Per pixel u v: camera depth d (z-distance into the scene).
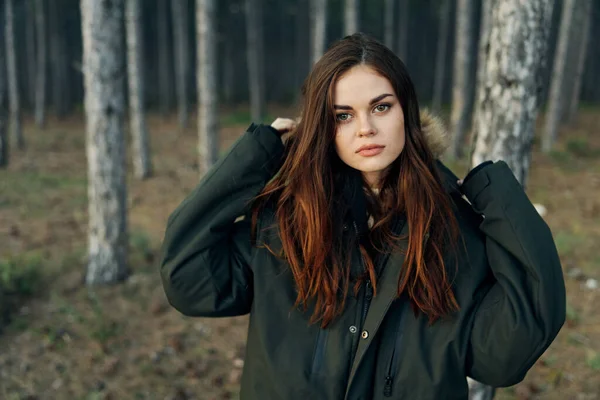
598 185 9.19
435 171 1.38
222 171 1.41
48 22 23.44
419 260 1.30
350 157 1.32
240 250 1.49
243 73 30.36
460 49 10.64
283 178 1.41
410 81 1.33
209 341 4.36
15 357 4.02
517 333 1.25
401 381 1.35
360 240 1.40
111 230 5.06
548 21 2.15
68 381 3.80
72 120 20.81
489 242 1.37
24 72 25.30
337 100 1.29
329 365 1.37
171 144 15.08
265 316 1.42
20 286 4.90
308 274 1.37
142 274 5.37
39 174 9.99
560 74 12.13
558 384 3.71
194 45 27.88
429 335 1.35
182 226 1.41
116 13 4.77
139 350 4.19
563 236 6.45
